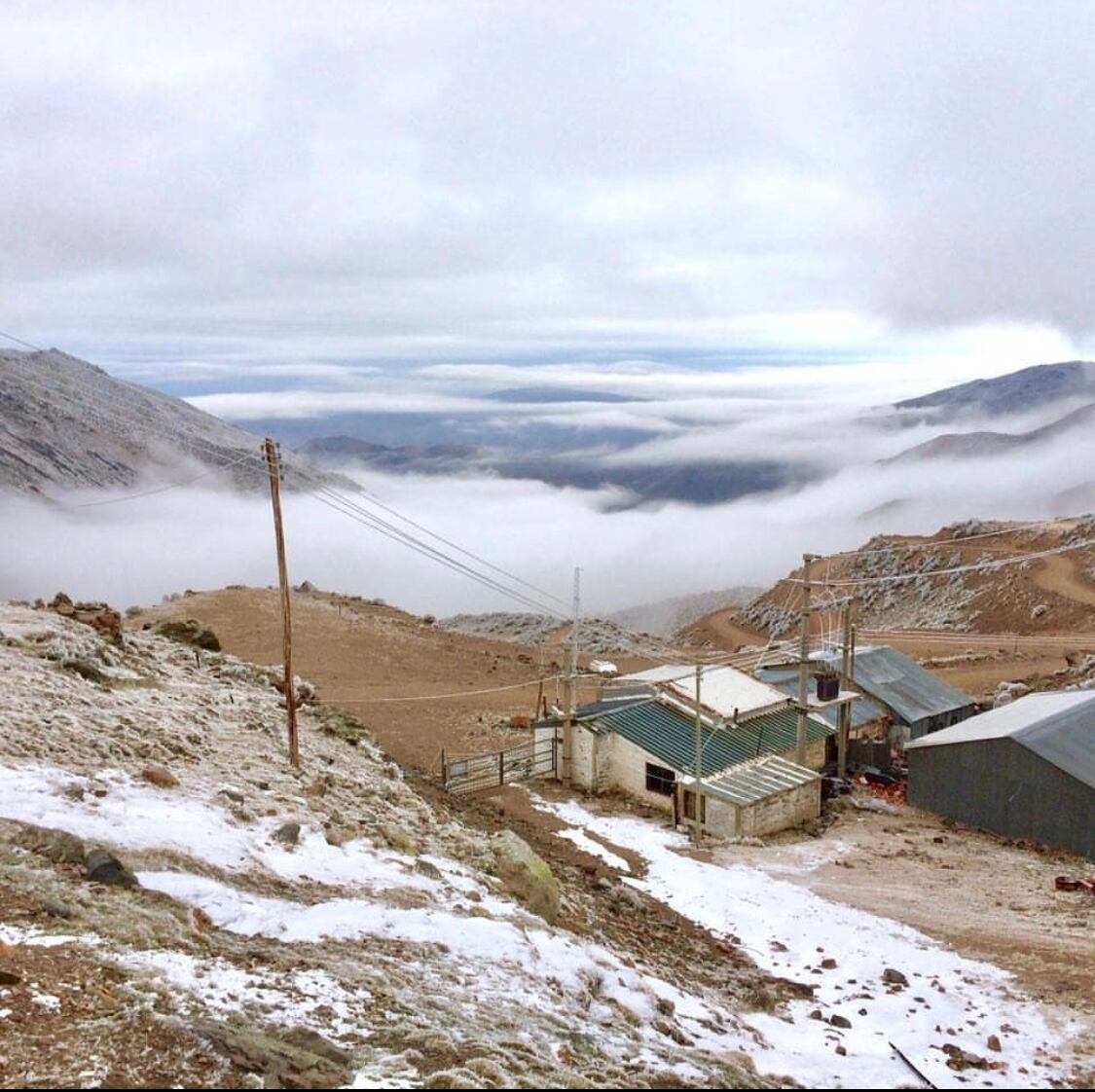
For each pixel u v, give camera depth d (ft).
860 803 119.03
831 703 127.24
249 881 46.50
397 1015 35.27
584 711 124.06
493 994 41.19
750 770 110.52
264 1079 27.43
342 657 179.01
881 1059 49.44
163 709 81.10
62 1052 26.71
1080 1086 47.65
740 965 64.39
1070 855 99.55
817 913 76.28
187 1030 28.89
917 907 78.89
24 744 56.85
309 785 70.23
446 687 165.17
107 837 44.88
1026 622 256.52
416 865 56.59
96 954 33.32
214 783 62.44
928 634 248.32
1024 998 59.82
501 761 115.34
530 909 59.41
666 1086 36.81
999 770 106.63
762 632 329.52
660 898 77.87
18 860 40.22
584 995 45.88
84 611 106.52
